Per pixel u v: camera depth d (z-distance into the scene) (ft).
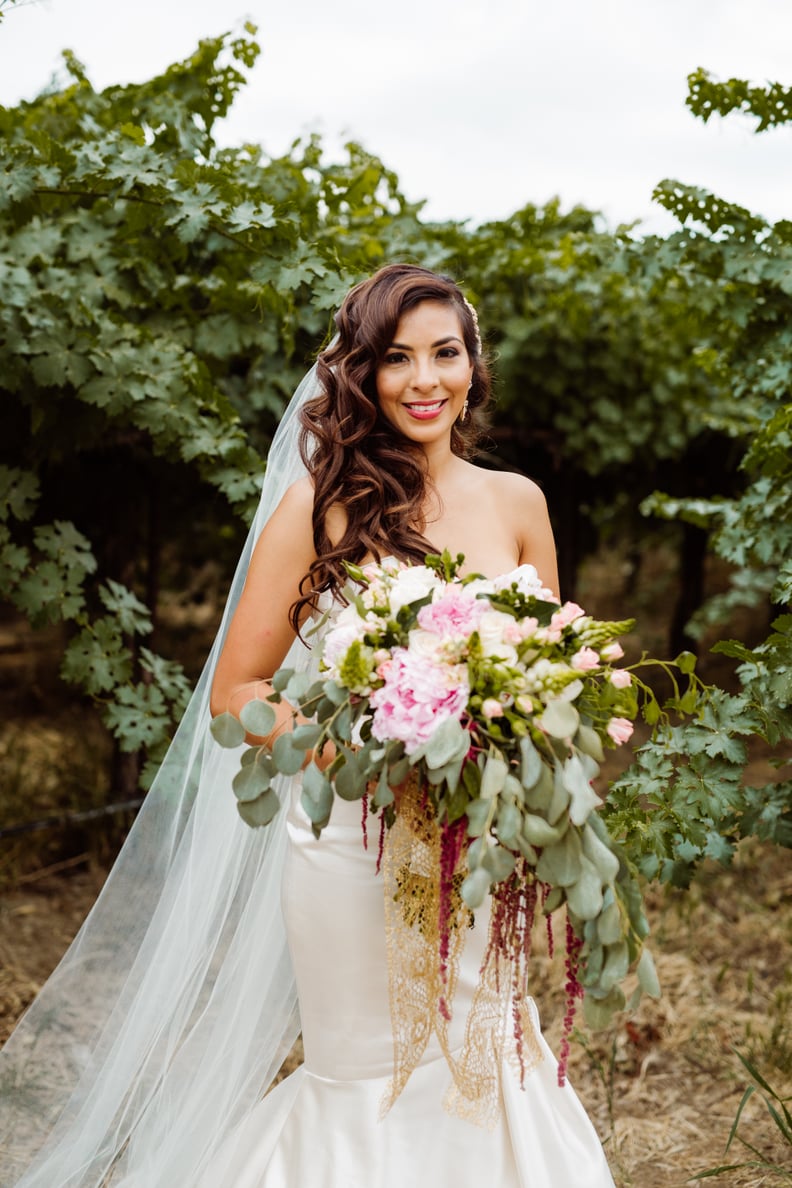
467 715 5.37
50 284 11.12
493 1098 6.36
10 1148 7.38
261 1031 7.52
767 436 10.59
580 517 24.30
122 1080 7.43
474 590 5.77
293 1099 6.85
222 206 10.35
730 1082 10.29
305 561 6.79
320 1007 6.61
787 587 8.52
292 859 6.72
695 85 10.95
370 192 13.51
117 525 16.17
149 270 11.78
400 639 5.52
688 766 7.94
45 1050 7.55
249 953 7.42
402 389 6.65
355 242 13.19
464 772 5.31
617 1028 11.14
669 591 30.50
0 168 10.23
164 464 15.35
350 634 5.66
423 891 5.97
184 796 7.72
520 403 19.21
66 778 16.63
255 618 6.77
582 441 19.15
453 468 7.26
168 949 7.39
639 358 18.70
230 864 7.43
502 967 6.20
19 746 18.45
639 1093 10.16
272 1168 6.63
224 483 10.98
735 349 12.10
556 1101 6.72
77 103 12.75
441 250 13.76
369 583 5.86
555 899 5.41
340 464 6.72
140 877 7.66
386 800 5.39
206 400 11.15
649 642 28.68
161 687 11.34
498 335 17.70
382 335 6.57
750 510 11.62
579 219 16.96
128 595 11.23
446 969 5.81
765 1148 9.26
